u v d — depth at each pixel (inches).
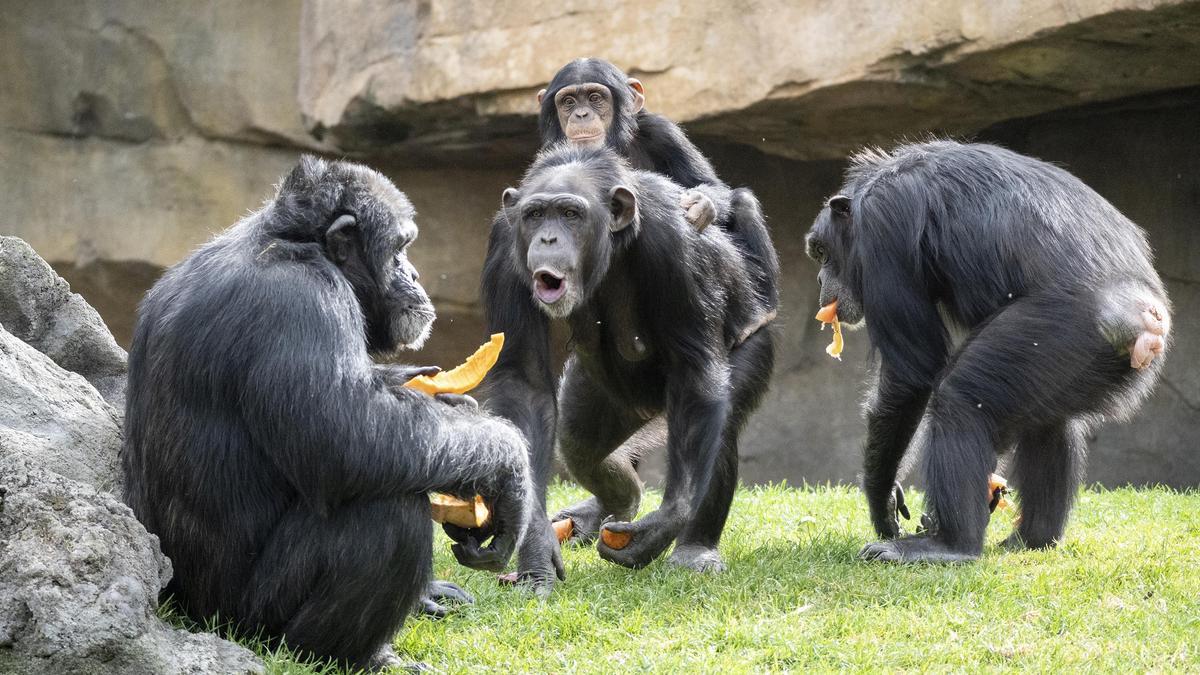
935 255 537.3
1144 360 497.4
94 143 1236.5
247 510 373.4
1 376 399.2
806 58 928.3
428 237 1211.2
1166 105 986.7
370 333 402.9
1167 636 409.7
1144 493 736.3
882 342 539.5
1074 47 846.5
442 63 1062.4
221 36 1211.2
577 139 658.2
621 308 489.4
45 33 1233.4
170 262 1211.9
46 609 322.3
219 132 1211.9
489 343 414.9
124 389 486.9
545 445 476.1
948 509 505.7
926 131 1009.5
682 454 481.4
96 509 343.9
